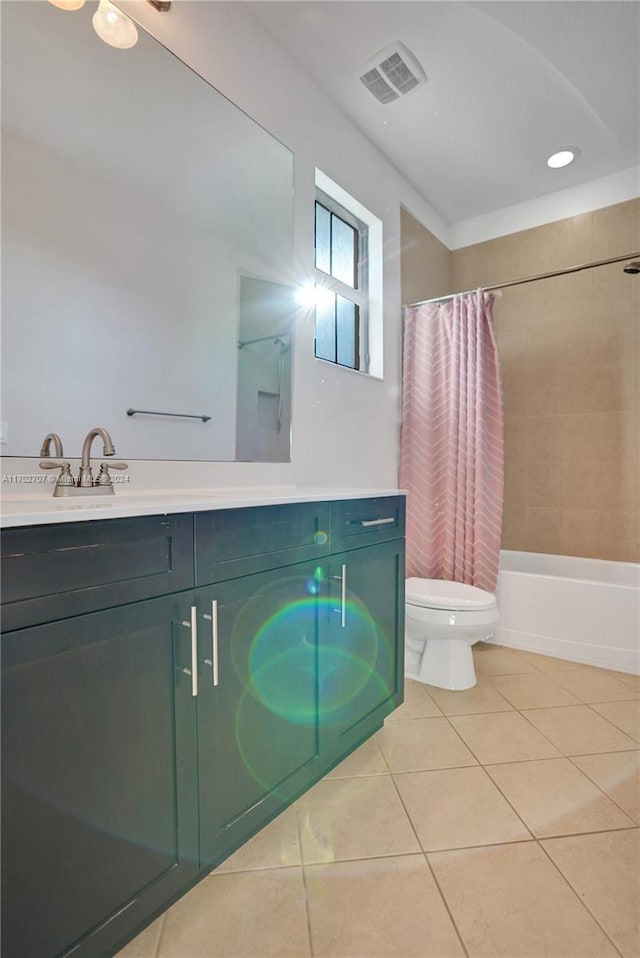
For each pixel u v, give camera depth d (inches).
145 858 34.8
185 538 37.4
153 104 56.4
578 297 107.5
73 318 49.9
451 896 40.3
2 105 45.3
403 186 102.4
